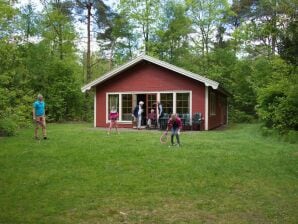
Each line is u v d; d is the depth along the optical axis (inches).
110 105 968.3
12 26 895.1
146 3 1512.1
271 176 335.9
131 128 925.2
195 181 314.8
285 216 230.5
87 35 1359.5
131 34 1550.2
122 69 935.0
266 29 706.2
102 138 596.1
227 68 1460.4
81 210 240.4
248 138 630.5
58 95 1214.3
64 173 340.8
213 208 245.8
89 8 1330.0
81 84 1365.7
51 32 1315.2
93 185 301.3
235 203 256.7
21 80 1007.0
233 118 1346.0
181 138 619.2
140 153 437.4
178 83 901.2
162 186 298.7
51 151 449.4
